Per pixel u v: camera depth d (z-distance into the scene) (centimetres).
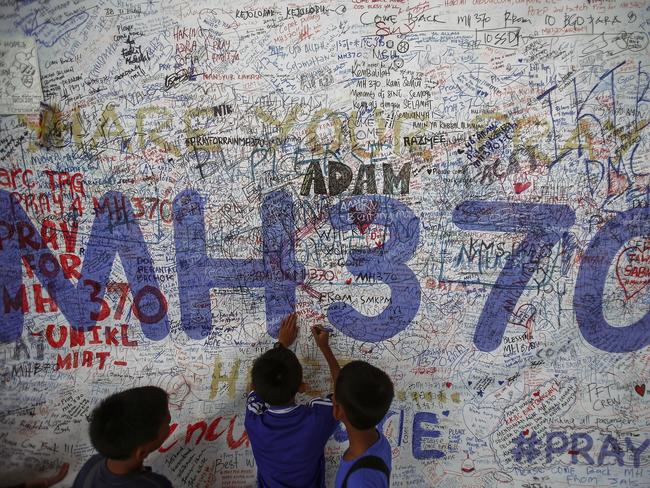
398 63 191
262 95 194
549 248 199
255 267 204
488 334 206
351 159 196
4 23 190
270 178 198
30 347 208
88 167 198
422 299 204
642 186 194
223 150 197
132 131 196
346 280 204
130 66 193
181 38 191
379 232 200
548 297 203
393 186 197
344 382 154
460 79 191
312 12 189
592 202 196
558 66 189
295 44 191
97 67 193
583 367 206
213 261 204
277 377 169
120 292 205
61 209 200
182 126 196
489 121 193
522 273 202
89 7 190
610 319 203
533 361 207
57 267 204
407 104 193
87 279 204
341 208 199
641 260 199
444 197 198
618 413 209
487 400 211
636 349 204
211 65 192
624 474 212
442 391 211
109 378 211
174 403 213
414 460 217
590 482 214
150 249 203
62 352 209
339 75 192
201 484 219
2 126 195
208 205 200
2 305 205
